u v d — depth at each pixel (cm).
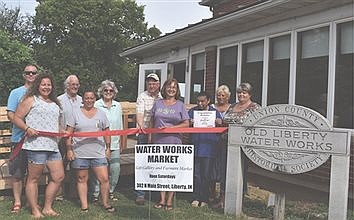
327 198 786
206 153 710
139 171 570
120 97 3098
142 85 1562
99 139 668
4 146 768
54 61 3475
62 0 3488
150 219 631
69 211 668
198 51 1301
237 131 638
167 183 560
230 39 1124
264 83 984
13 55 1536
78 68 3303
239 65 1083
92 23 3412
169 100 688
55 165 636
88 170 684
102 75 3403
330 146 567
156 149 564
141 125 716
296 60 891
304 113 583
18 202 659
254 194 794
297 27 888
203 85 1282
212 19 1081
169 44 1430
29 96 613
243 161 652
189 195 800
